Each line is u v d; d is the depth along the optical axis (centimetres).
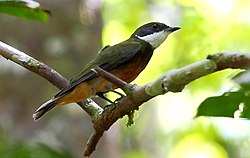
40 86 1090
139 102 491
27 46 1106
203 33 1902
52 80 630
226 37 1898
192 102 1881
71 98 692
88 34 1148
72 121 1073
